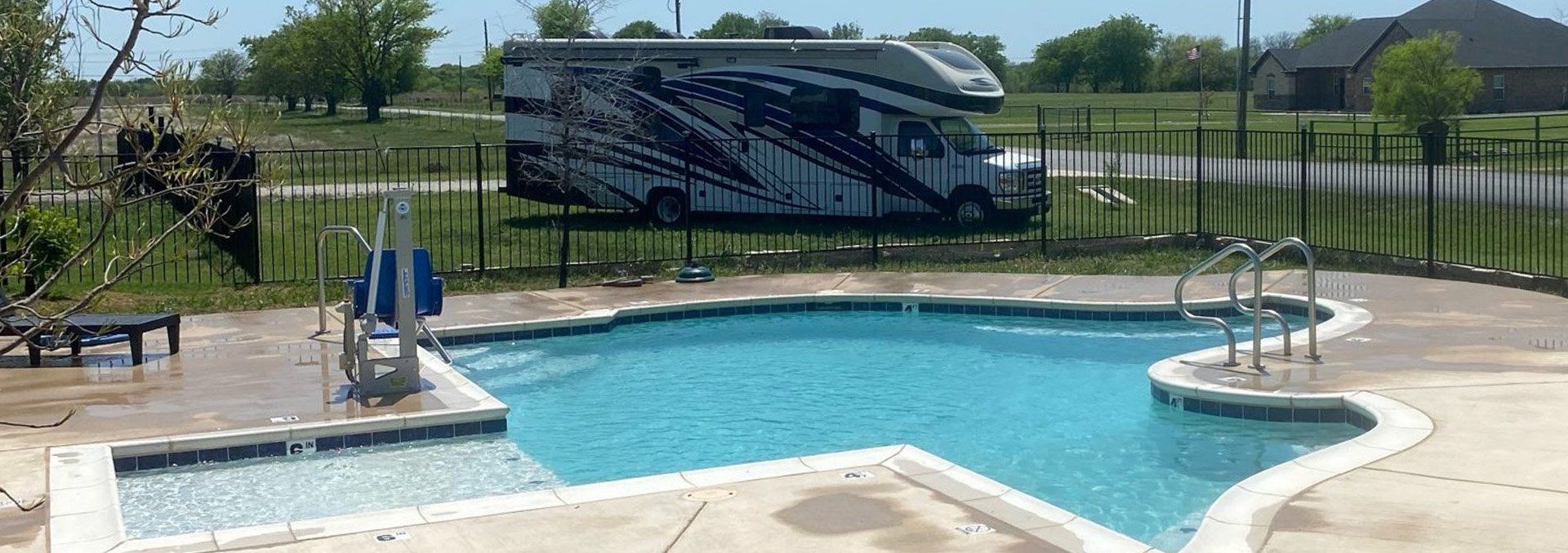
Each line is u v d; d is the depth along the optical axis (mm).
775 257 17766
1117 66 116750
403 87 90188
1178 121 58375
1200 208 18766
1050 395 11055
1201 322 10852
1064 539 6559
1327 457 7809
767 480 7625
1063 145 41562
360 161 43250
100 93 3643
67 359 11758
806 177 21688
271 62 91438
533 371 12328
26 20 3859
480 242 16688
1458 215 20078
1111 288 15211
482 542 6668
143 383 10711
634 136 21656
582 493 7438
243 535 6809
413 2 87375
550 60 21500
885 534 6660
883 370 12219
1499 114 68125
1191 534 7355
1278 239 18906
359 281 10938
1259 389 9734
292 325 13391
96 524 7043
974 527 6750
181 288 15602
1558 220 19656
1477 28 70750
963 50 22281
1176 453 9039
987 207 21500
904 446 8328
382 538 6742
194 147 4168
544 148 21656
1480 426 8383
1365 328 11984
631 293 15578
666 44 21703
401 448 9430
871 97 21344
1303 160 17469
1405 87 43438
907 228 21469
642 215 23000
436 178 35156
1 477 7945
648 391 11469
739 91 21719
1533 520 6605
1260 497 7098
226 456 8953
